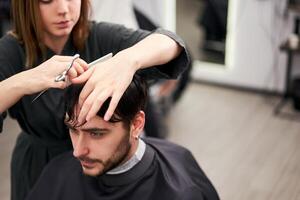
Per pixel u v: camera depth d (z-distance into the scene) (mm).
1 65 926
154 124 2035
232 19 3078
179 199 856
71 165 982
